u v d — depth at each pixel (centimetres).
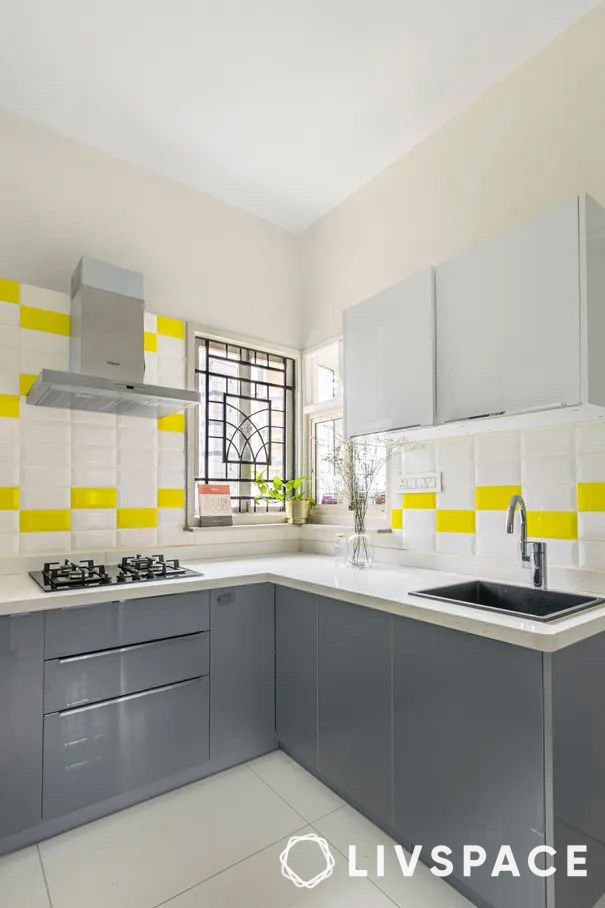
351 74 207
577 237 144
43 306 225
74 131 238
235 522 291
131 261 257
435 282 187
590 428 174
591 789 133
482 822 132
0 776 154
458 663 140
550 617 133
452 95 220
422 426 189
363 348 218
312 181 278
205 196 287
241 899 141
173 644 191
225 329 289
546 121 195
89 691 171
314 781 199
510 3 177
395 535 246
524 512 178
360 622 175
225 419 295
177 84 212
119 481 243
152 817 176
